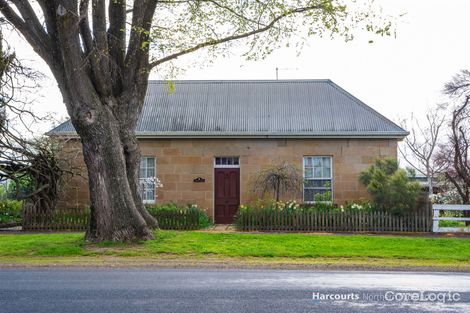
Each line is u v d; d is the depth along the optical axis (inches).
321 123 904.9
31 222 755.4
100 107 555.2
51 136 847.1
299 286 368.2
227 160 901.2
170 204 853.2
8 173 780.6
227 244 589.6
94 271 446.6
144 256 527.2
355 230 743.7
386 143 884.0
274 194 868.0
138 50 582.2
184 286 366.0
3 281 387.2
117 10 588.4
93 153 562.3
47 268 464.4
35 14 550.0
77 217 756.6
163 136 887.1
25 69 819.4
